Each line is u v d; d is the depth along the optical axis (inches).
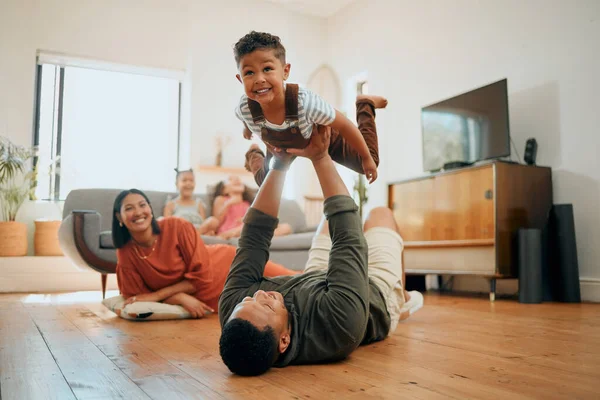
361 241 54.9
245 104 51.2
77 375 48.6
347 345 51.6
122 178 212.5
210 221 156.9
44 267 171.0
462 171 137.7
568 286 123.1
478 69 160.9
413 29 190.1
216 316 95.0
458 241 137.5
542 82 139.7
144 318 87.8
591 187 126.9
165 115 221.5
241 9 226.5
